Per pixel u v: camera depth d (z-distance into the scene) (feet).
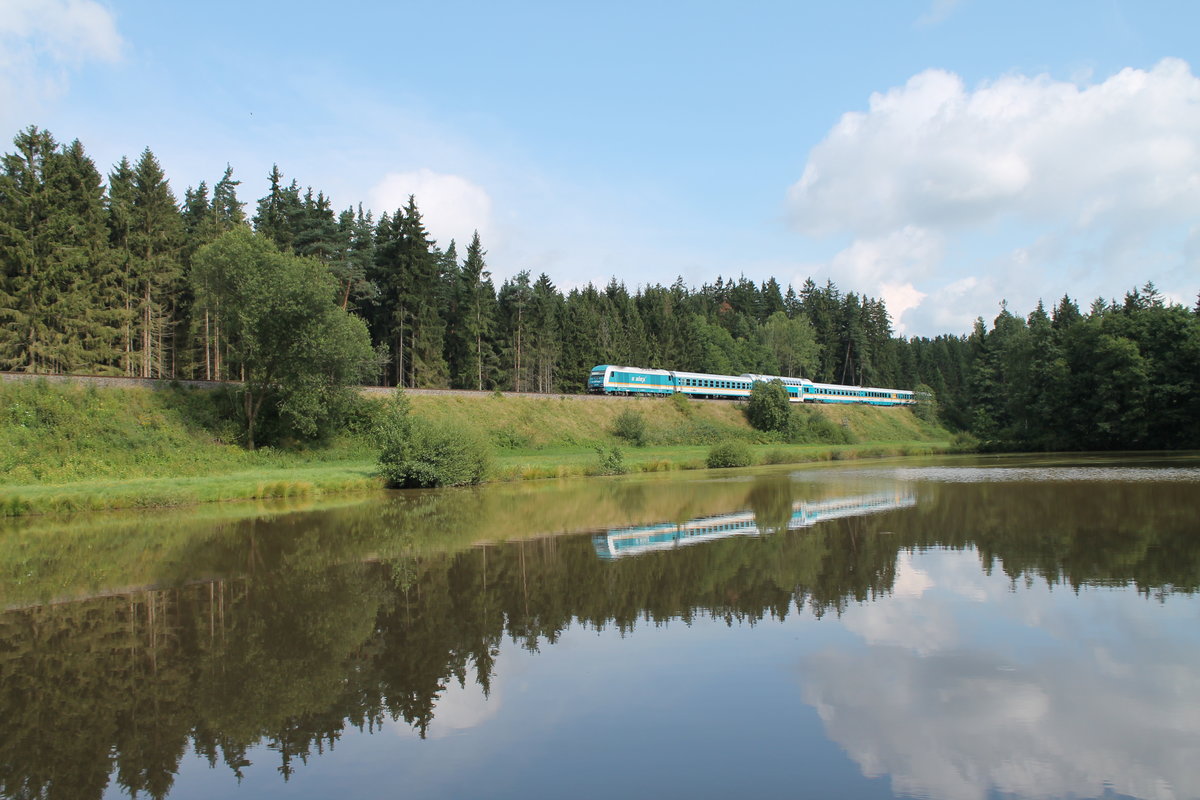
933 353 485.97
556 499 103.55
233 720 28.53
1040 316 287.07
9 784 23.72
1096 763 23.13
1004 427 270.67
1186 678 29.86
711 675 31.58
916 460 189.47
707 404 270.26
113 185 177.58
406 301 221.87
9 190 138.82
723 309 472.44
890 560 54.70
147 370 171.53
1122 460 167.63
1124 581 46.11
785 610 41.45
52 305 143.13
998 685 29.58
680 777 22.77
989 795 21.21
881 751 24.22
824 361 415.44
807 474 145.48
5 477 102.83
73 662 35.37
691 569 53.21
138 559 60.54
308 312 134.62
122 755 25.80
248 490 106.32
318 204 222.48
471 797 21.90
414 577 52.29
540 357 285.43
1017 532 65.82
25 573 55.52
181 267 182.50
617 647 35.73
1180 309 209.97
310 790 22.85
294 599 46.55
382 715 28.60
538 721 27.43
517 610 42.91
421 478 122.42
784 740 25.21
